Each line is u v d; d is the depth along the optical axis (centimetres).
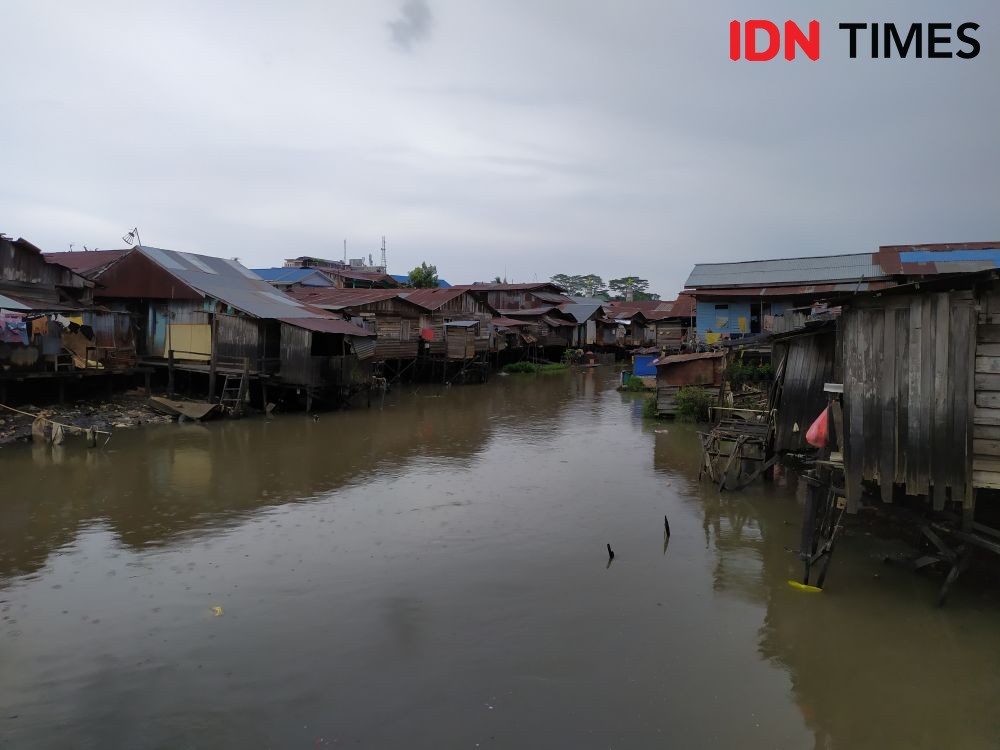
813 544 942
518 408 2736
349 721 620
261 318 2317
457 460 1709
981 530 809
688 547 1070
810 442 965
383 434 2069
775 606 855
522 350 5088
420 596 883
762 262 3250
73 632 781
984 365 786
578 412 2623
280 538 1102
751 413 1702
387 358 3428
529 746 586
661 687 677
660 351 3309
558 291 6512
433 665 714
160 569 967
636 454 1795
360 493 1380
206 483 1436
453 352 3716
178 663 716
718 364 2397
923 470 811
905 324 816
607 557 1027
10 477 1449
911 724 621
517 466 1647
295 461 1664
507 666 713
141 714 629
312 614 829
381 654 736
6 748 579
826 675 700
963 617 821
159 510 1243
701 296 3009
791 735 605
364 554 1033
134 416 2116
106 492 1351
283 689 669
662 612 839
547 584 923
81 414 2033
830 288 2781
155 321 2578
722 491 1404
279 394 2559
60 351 2012
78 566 976
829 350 1303
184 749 582
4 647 746
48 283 2178
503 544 1080
